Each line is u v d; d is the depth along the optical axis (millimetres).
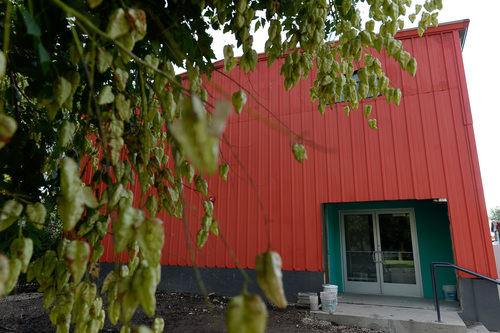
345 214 7957
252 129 7863
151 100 1398
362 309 5715
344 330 5078
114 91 1650
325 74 1923
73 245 752
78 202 656
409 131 6551
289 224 7012
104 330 4855
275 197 7270
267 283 599
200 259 7551
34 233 1358
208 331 5020
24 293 7121
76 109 1731
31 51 1286
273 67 8078
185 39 1572
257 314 510
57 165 1586
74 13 625
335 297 5617
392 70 6938
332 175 6930
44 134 1600
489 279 4664
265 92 7980
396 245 7332
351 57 2160
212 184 7809
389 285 7191
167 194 1384
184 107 399
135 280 692
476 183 5875
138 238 689
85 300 1000
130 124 1645
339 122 7145
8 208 820
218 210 7602
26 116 1715
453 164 6105
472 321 5375
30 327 4812
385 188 6469
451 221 5871
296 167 7270
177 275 7664
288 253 6863
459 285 5594
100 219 1168
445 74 6570
